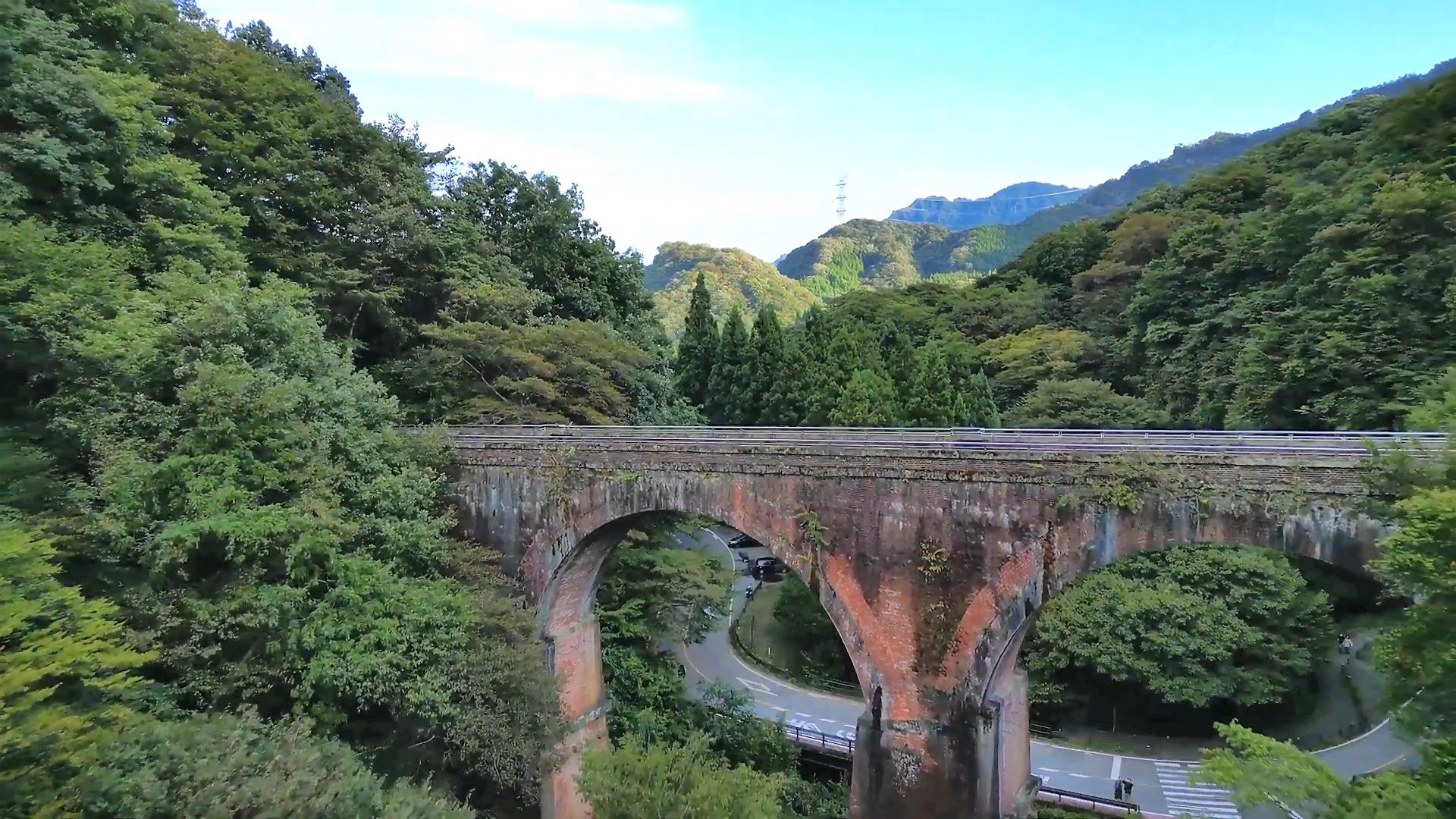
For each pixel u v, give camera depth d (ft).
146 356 53.57
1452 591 33.37
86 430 51.60
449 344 87.04
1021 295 194.80
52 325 53.42
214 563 52.49
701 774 50.62
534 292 101.55
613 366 93.09
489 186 115.14
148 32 81.35
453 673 55.88
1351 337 84.84
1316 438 51.01
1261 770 36.45
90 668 37.81
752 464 63.31
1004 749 59.52
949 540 57.16
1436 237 82.33
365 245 91.25
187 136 80.48
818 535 61.26
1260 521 47.98
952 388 131.64
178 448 52.70
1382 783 34.73
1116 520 51.93
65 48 62.03
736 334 175.52
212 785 35.35
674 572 87.04
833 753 89.66
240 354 56.29
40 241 53.93
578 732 73.56
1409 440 46.37
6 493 47.01
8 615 34.99
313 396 59.82
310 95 93.71
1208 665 90.17
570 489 69.46
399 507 63.16
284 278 82.64
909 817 59.36
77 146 61.31
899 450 58.75
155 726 39.42
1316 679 100.99
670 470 66.08
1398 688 37.06
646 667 86.33
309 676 49.55
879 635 59.88
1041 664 96.89
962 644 57.11
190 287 60.13
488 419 84.79
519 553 71.72
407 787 44.93
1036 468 54.19
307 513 53.72
